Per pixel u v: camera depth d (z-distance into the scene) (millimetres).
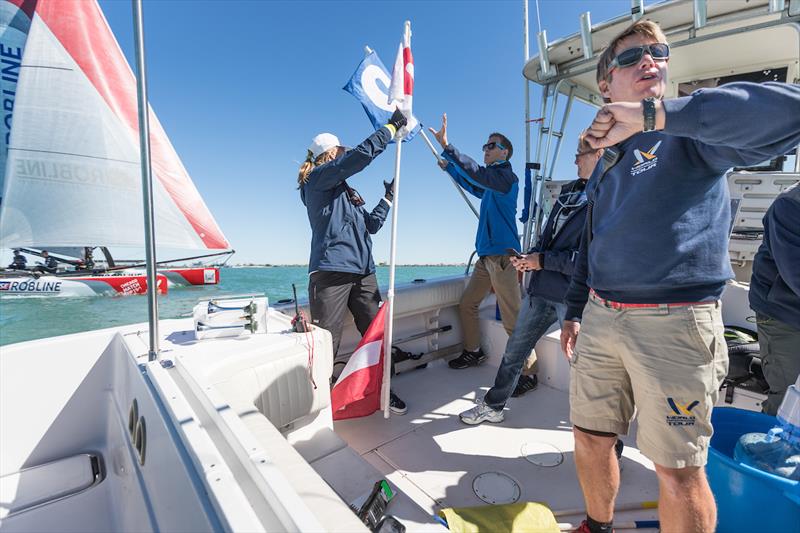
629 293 1018
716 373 939
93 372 1628
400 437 1949
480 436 1953
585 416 1167
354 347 2402
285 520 603
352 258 1993
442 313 2910
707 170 914
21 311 13070
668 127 698
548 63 2648
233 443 788
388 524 1138
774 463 1083
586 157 1789
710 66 2803
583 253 1430
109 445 1604
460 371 2736
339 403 1844
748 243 2424
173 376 1140
